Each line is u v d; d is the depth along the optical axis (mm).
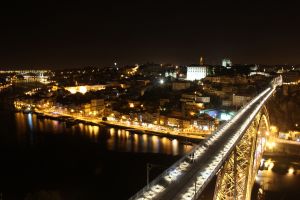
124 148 155250
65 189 108312
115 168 126688
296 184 106250
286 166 122812
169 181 46500
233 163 62688
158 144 162000
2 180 117500
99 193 104062
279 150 140125
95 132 196875
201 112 197500
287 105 175750
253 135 86250
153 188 44469
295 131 157000
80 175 120750
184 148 153125
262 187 103938
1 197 102750
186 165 52375
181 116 195750
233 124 82562
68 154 148625
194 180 46438
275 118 170125
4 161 139750
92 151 152000
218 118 188375
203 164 52500
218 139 67938
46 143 169750
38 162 137750
